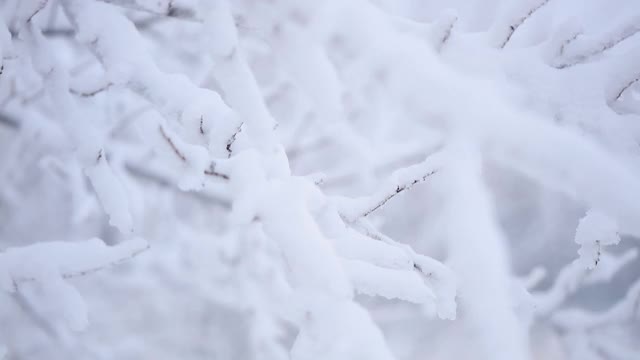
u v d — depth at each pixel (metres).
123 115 1.31
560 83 0.67
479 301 0.60
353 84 0.71
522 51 0.68
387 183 0.69
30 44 0.78
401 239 1.05
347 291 0.55
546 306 1.29
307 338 0.54
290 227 0.58
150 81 0.68
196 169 0.63
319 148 1.18
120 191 0.71
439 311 0.71
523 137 0.60
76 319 0.70
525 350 0.59
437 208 0.73
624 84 0.69
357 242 0.66
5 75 0.96
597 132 0.68
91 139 0.72
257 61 1.14
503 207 1.21
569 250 1.32
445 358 1.25
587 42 0.71
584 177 0.60
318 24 0.64
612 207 0.60
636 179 0.59
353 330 0.53
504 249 0.62
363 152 0.94
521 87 0.67
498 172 1.14
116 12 0.72
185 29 1.34
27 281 0.71
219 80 0.65
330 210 0.65
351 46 0.65
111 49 0.70
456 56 0.67
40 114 1.10
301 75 0.65
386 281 0.64
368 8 0.64
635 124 0.68
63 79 0.75
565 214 1.23
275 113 1.20
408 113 0.65
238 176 0.61
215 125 0.62
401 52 0.63
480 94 0.61
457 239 0.61
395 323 1.38
